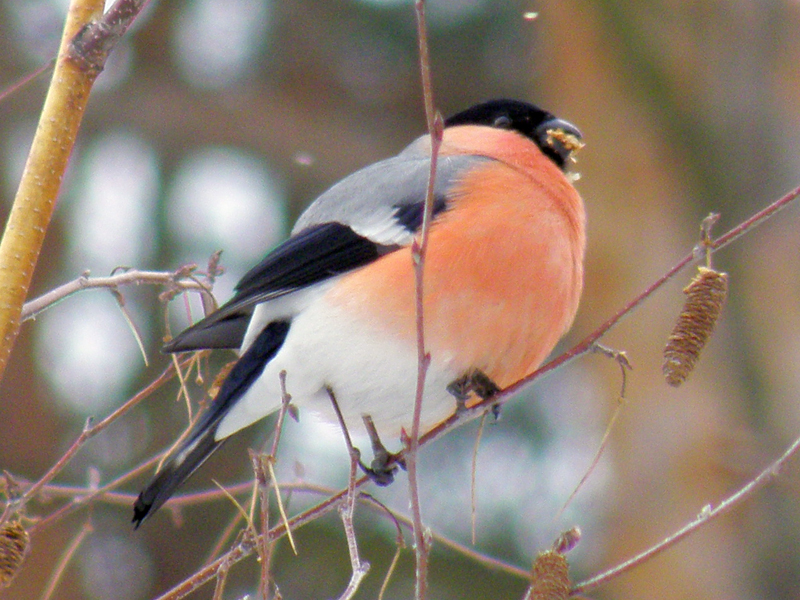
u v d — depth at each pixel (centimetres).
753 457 1155
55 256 1284
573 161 698
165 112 1390
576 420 1224
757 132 1259
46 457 1173
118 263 1281
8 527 419
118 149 1399
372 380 570
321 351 570
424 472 1144
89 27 445
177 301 1205
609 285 1231
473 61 1421
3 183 1341
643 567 1138
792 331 1217
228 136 1417
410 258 561
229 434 592
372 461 575
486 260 565
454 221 575
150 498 554
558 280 586
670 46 1271
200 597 1082
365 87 1470
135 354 1182
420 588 391
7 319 426
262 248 1355
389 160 668
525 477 1170
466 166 615
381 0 1362
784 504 1145
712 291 455
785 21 1269
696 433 1159
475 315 562
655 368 1187
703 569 1124
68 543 1089
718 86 1269
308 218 629
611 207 1252
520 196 594
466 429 1165
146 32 1395
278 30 1404
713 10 1277
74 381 1196
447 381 573
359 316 564
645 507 1149
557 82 1318
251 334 600
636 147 1258
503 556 1115
